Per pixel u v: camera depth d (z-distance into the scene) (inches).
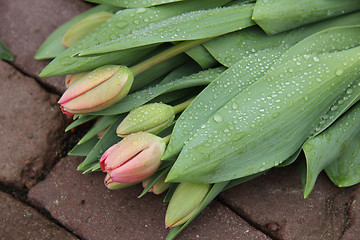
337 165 23.9
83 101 22.3
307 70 22.2
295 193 24.2
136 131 22.3
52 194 25.1
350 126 23.0
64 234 24.1
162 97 23.8
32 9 29.3
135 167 21.4
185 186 22.5
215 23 23.5
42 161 26.0
